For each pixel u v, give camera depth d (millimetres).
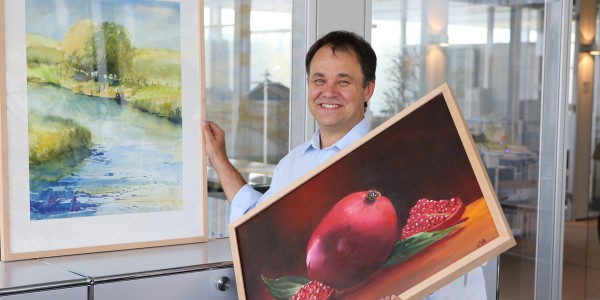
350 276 1776
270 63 2762
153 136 2188
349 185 1842
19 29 1980
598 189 4383
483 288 2307
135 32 2150
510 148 3824
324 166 1873
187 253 2131
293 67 2824
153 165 2189
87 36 2074
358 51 2193
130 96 2145
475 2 3570
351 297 1759
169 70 2215
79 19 2062
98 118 2094
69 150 2055
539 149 3941
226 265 2027
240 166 2709
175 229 2236
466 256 1655
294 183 1886
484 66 3646
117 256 2066
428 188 1745
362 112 2266
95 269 1903
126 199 2145
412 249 1725
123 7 2129
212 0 2594
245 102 2703
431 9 3381
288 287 1847
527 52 3834
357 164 1846
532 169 3932
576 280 4316
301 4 2834
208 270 1996
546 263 4047
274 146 2793
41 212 2018
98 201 2102
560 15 3926
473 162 1685
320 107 2207
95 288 1812
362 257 1775
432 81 3430
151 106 2182
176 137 2232
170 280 1933
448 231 1697
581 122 4336
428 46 3393
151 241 2193
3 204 1964
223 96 2646
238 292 1913
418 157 1776
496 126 3754
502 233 1629
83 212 2078
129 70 2143
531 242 3979
